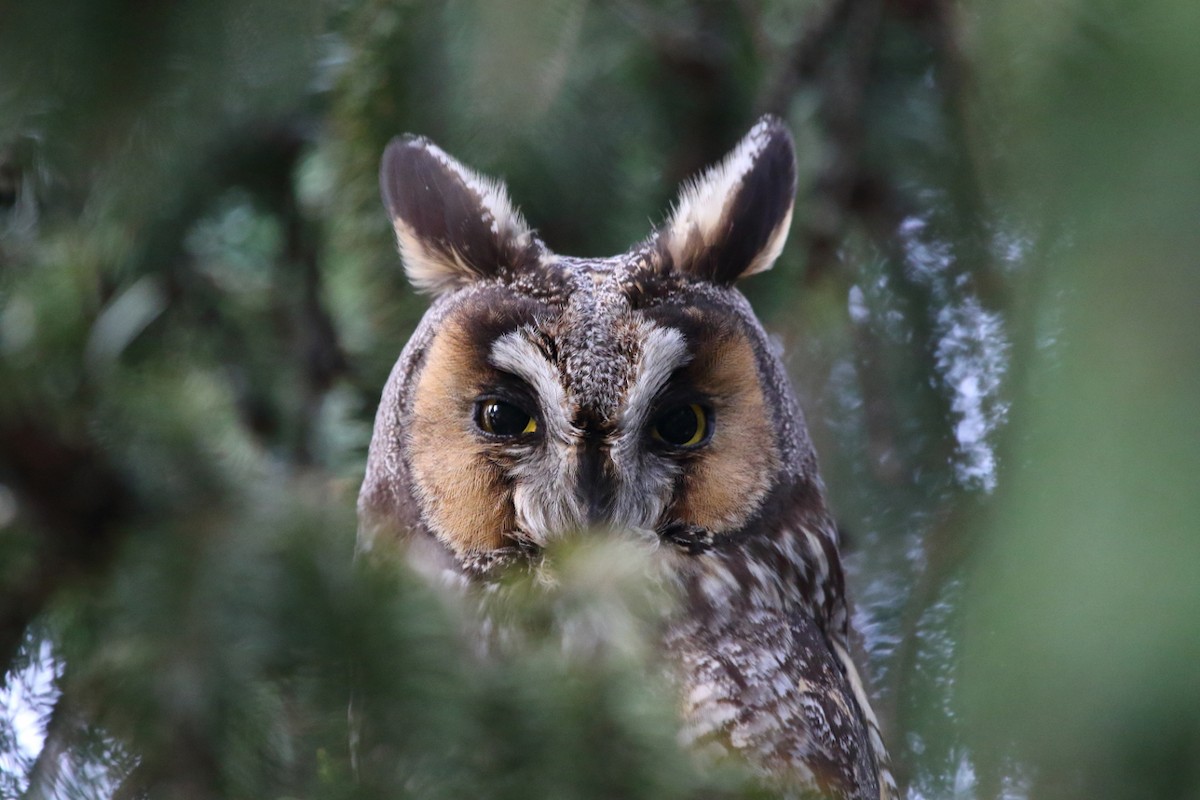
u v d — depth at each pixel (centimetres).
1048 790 317
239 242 336
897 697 330
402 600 317
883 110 334
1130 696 317
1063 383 318
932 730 329
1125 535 317
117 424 322
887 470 336
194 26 315
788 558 329
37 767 319
